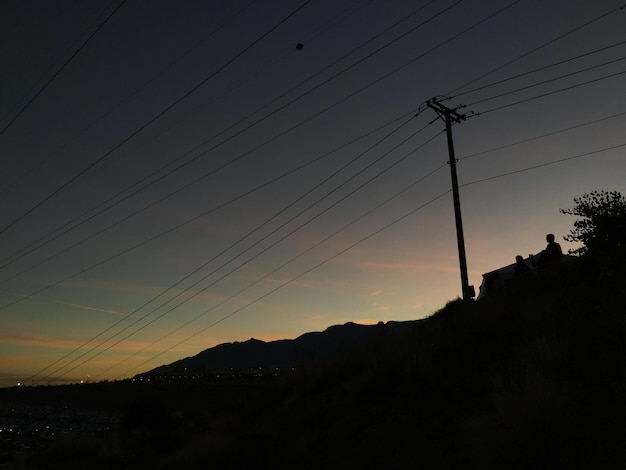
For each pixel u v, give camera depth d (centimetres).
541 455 720
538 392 813
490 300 1933
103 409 9506
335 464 1127
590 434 735
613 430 724
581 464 686
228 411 2281
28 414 8769
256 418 1942
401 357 1527
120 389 11331
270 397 2067
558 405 775
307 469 1170
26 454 2716
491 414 942
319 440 1317
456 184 2791
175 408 4988
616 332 1020
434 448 966
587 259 1664
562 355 982
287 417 1664
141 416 3189
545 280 1775
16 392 16025
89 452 2273
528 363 1023
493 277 2670
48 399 13212
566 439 726
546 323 1252
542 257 2042
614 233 1553
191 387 7744
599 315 1130
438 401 1161
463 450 898
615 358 932
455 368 1273
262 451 1377
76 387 13988
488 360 1255
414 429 1097
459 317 1833
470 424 936
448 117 2947
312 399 1716
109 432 3058
